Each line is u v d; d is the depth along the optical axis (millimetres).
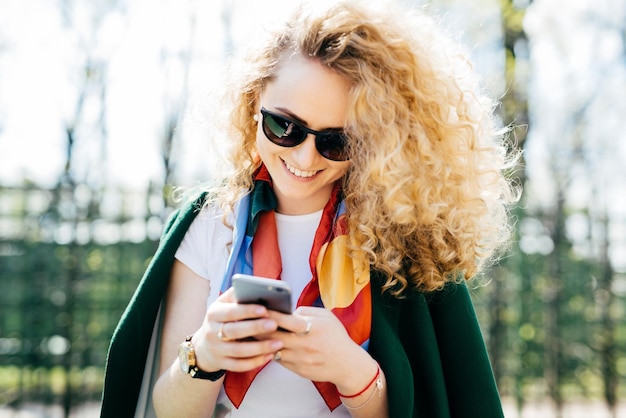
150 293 1788
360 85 1580
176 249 1817
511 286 6883
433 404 1752
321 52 1593
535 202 6953
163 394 1640
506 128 1995
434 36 1784
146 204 6336
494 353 6488
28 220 6254
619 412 7180
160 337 1850
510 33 6246
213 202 1865
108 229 6336
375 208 1691
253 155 1851
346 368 1497
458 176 1747
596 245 7094
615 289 7109
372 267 1731
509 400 6969
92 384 6363
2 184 6211
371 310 1689
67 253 6242
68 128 6258
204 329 1483
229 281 1700
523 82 6367
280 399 1662
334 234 1731
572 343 6996
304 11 1646
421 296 1785
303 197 1684
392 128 1632
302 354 1465
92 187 6309
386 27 1655
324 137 1593
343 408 1669
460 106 1758
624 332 7270
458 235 1755
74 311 6211
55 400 6285
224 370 1559
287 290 1326
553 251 6836
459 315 1824
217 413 1725
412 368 1785
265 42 1689
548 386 6812
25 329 6184
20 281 6215
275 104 1598
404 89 1680
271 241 1750
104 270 6316
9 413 6156
